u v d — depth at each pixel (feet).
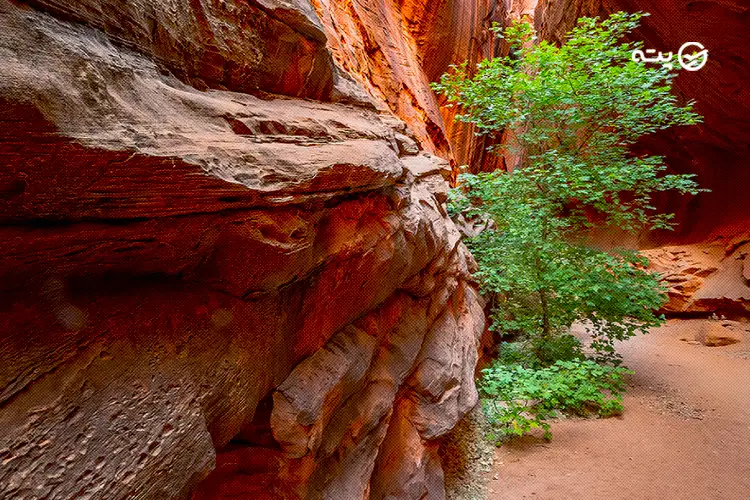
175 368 6.08
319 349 10.24
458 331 19.75
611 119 26.30
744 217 47.47
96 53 5.38
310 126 9.86
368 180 10.41
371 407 11.87
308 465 9.05
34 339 4.85
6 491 4.00
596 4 51.62
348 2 28.25
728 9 35.35
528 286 25.57
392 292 13.92
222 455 8.34
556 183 25.48
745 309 40.42
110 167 4.88
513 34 27.17
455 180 39.45
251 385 7.61
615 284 24.63
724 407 22.80
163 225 5.95
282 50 11.13
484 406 21.90
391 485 12.69
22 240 4.73
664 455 18.11
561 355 25.91
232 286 7.40
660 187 25.58
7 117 3.99
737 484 16.22
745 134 45.83
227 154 6.46
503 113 27.45
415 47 39.27
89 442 4.78
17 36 4.42
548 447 18.83
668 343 36.60
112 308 5.79
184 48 8.01
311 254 8.50
